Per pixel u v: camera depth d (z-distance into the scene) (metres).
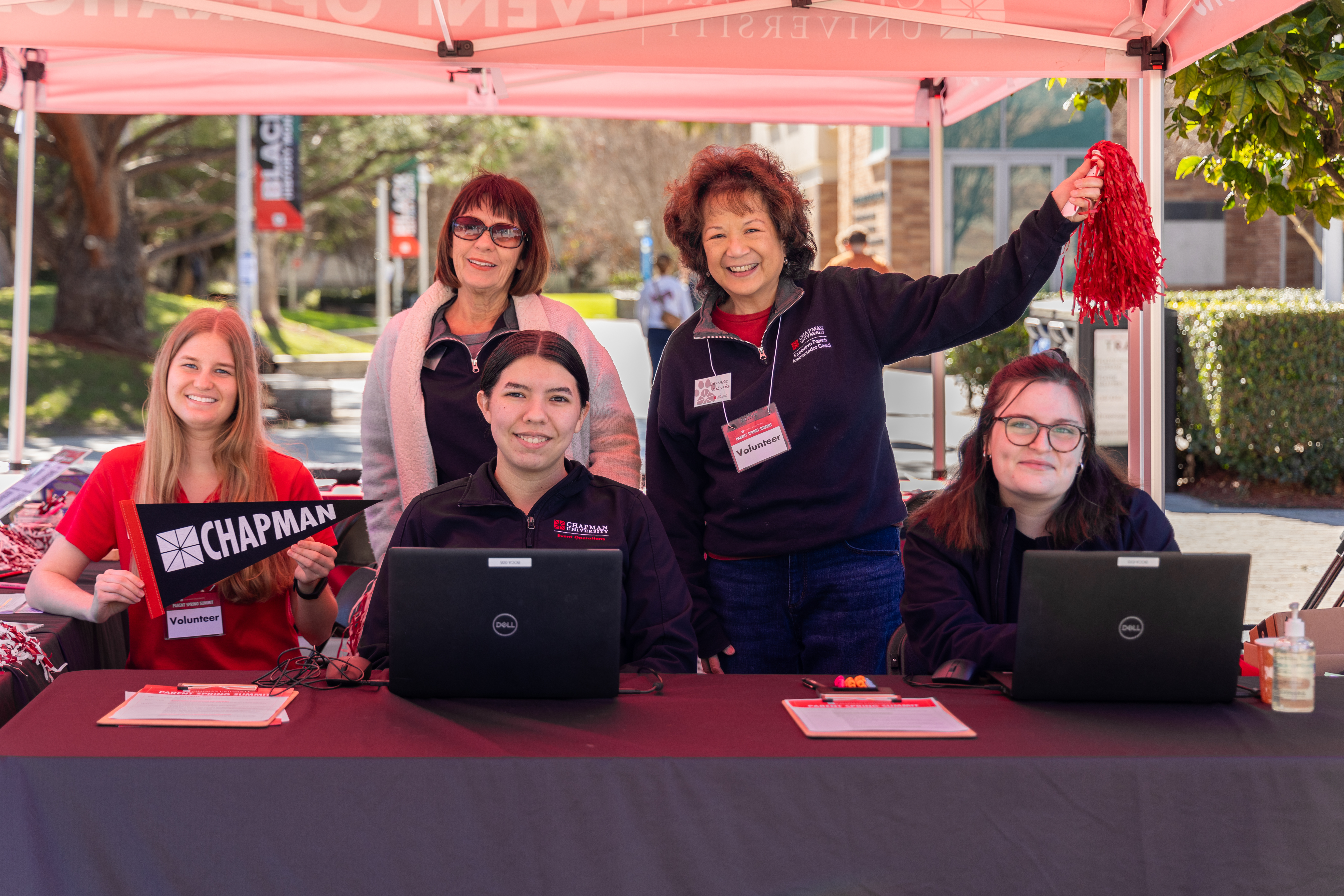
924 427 10.03
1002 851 1.75
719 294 3.12
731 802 1.74
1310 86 3.95
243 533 2.33
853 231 8.71
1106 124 15.93
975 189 16.33
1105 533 2.49
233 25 3.18
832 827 1.74
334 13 3.18
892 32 3.27
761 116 5.16
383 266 27.19
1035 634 2.04
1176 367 7.71
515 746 1.81
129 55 4.76
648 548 2.53
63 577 2.81
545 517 2.49
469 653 2.04
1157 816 1.75
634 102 5.09
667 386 3.14
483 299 3.19
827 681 2.23
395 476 3.26
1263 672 2.09
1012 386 2.45
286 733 1.87
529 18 3.22
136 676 2.25
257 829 1.73
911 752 1.79
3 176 15.66
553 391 2.38
